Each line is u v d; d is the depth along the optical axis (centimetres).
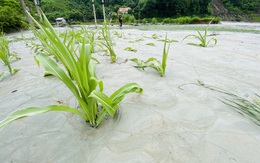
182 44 295
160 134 71
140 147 64
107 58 201
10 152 65
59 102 102
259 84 117
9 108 97
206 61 177
